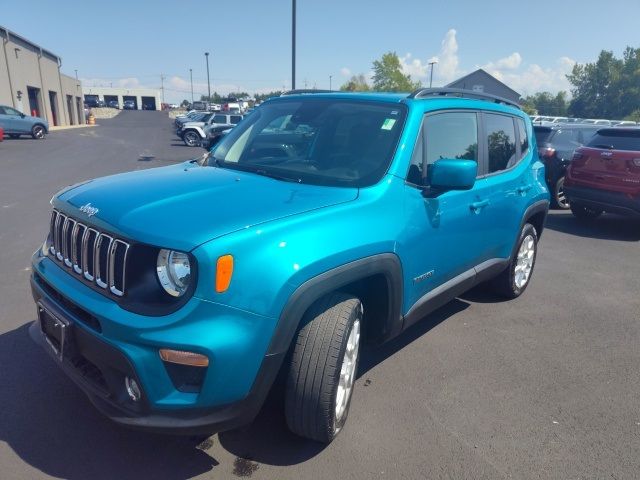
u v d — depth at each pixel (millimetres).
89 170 14906
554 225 9562
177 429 2369
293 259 2475
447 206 3600
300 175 3301
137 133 37031
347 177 3205
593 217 9875
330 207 2805
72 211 2824
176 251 2309
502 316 5035
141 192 2854
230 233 2373
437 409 3398
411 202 3260
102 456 2799
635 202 8258
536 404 3518
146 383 2326
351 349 2965
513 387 3729
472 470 2832
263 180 3203
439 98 3816
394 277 3102
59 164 16234
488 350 4301
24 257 6168
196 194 2805
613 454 3021
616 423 3338
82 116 54406
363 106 3664
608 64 67000
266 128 3900
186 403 2357
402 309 3299
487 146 4312
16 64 34750
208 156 4027
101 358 2451
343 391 2947
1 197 10062
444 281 3850
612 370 4051
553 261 7102
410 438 3078
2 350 3854
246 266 2357
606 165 8586
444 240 3627
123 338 2328
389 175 3172
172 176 3271
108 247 2479
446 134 3764
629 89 66000
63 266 2873
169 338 2270
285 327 2469
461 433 3154
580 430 3244
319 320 2717
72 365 2697
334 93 4016
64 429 3000
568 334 4684
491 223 4293
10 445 2848
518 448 3037
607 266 6930
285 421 2881
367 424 3195
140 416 2408
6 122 26328
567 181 9250
